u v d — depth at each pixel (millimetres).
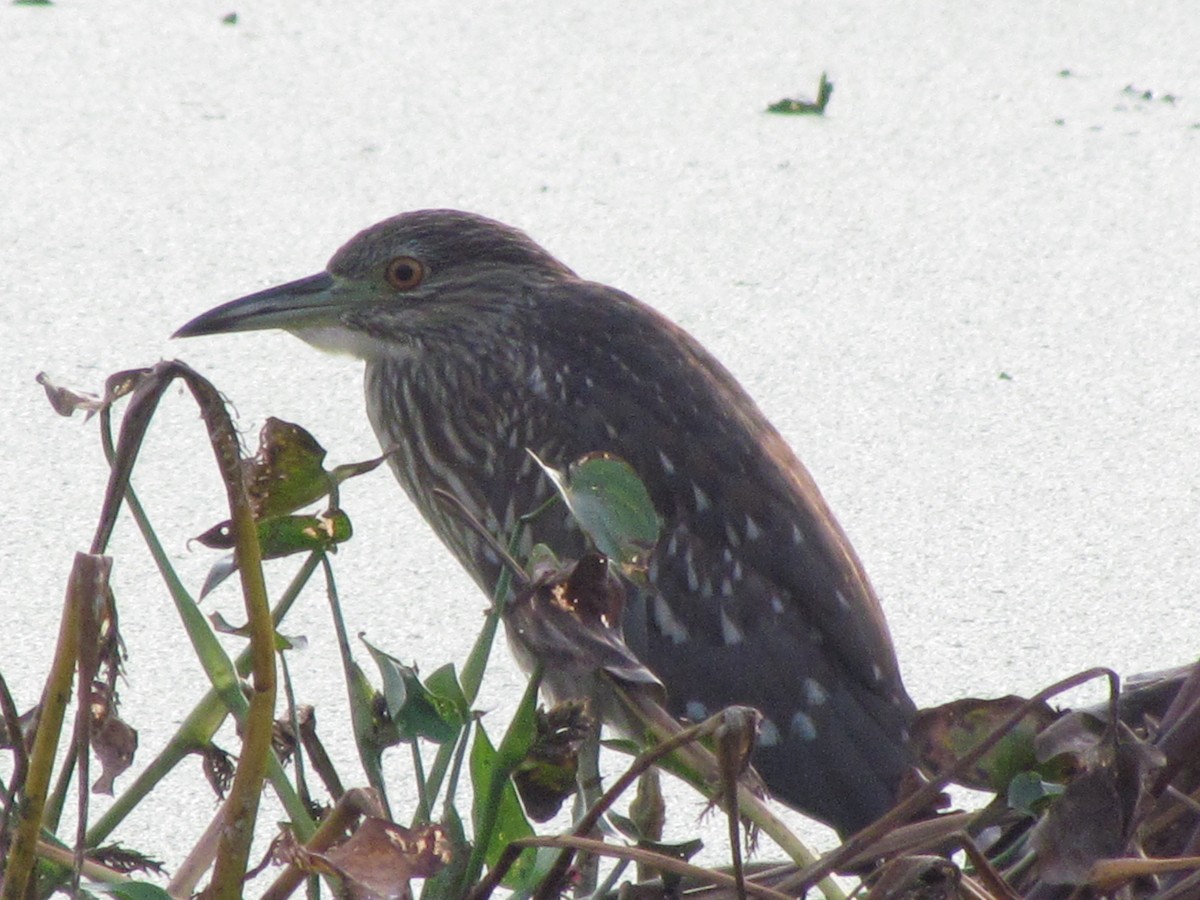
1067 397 11992
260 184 15664
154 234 14266
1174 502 10492
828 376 12227
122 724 4789
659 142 17547
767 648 7277
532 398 7945
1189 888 4648
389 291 8242
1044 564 9703
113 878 4707
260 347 12109
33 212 14641
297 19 21547
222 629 4680
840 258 14617
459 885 4754
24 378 11414
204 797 6953
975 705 4633
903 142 17922
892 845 4660
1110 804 4316
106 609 4625
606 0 23266
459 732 4711
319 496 4660
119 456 4266
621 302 8109
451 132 17516
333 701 7891
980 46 21781
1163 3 24156
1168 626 9070
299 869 4402
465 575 9172
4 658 8172
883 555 9773
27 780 4414
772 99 19203
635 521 4691
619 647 4559
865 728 7164
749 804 4871
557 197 15812
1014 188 16641
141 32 20531
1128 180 17016
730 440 7598
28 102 17766
